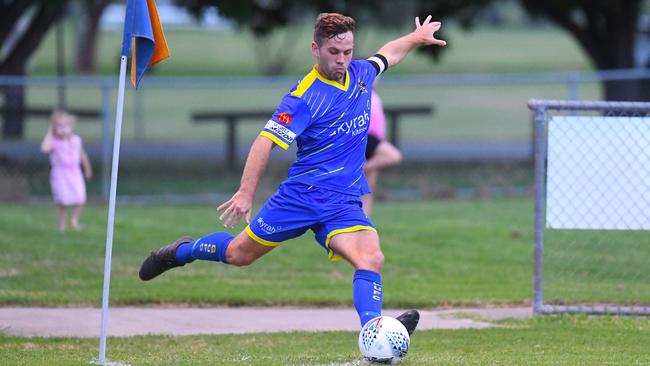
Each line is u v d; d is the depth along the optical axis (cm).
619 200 2989
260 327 2969
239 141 10131
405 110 7762
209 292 3478
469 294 3522
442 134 10950
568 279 3816
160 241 4525
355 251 2159
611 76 6925
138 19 2248
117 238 4578
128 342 2648
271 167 7631
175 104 13788
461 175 7725
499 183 7350
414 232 4781
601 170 2988
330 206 2177
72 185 4806
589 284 3706
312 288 3659
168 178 7588
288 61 18700
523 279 3850
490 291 3594
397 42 2405
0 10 8000
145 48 2280
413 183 7375
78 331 2844
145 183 7356
